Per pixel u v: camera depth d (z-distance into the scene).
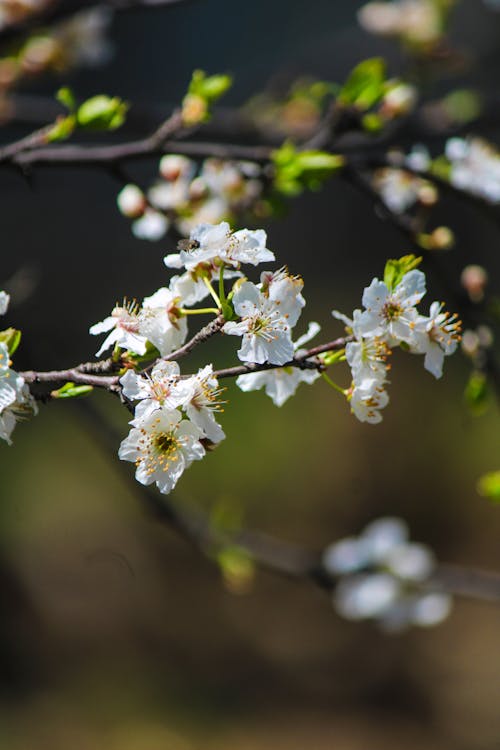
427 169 4.07
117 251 14.98
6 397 2.13
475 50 10.63
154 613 11.41
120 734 9.67
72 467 12.25
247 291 2.19
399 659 11.15
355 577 6.04
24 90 7.52
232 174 3.98
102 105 3.26
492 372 3.79
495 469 13.07
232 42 16.31
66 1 4.39
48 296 13.85
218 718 10.09
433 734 10.01
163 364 2.15
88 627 11.07
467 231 14.79
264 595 11.97
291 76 6.05
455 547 12.68
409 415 13.61
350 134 4.80
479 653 11.00
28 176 3.47
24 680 10.31
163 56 16.06
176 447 2.15
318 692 10.68
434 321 2.29
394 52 10.87
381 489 13.01
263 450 12.81
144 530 11.95
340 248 17.09
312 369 2.28
